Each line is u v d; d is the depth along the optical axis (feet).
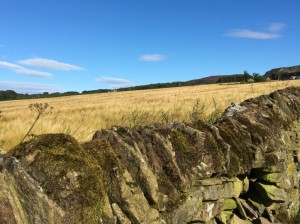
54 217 8.28
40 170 8.83
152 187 11.24
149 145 12.64
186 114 31.63
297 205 23.25
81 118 31.91
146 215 10.95
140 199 10.93
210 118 24.14
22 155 9.09
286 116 23.34
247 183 17.74
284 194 19.45
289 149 22.18
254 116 19.81
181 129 14.32
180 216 12.52
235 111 20.31
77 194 8.86
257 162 17.57
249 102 23.11
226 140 15.92
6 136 22.97
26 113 49.39
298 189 23.80
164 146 12.69
